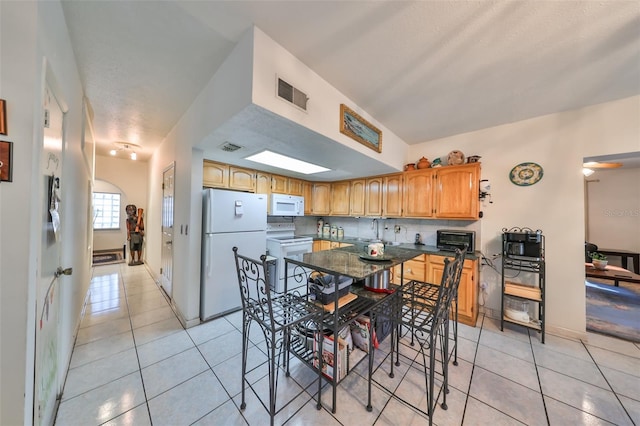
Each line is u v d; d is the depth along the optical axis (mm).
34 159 861
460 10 1213
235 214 2686
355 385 1598
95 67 1731
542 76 1760
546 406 1439
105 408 1379
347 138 2139
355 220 4289
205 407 1403
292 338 1760
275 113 1476
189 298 2377
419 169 3146
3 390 812
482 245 2799
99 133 3238
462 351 2025
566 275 2330
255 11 1243
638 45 1409
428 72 1736
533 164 2510
